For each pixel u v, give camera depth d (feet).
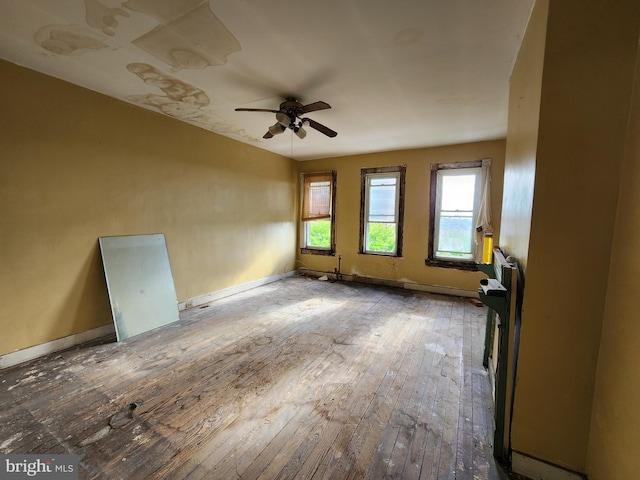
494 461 4.95
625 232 3.61
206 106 10.44
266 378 7.36
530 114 4.88
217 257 14.14
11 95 7.57
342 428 5.65
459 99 9.34
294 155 18.37
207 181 13.39
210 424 5.72
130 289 10.06
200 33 6.18
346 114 10.73
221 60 7.23
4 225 7.61
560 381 4.37
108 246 9.71
